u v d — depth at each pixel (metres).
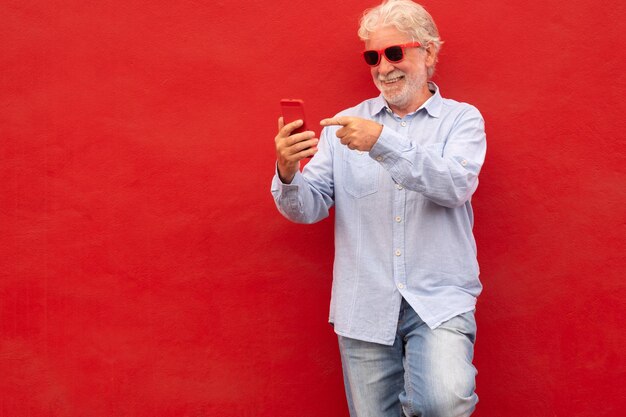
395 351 2.78
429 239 2.71
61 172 3.20
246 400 3.21
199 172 3.19
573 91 3.04
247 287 3.20
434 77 3.10
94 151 3.19
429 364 2.58
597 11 3.02
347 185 2.84
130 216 3.20
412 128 2.85
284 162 2.57
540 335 3.10
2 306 3.21
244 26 3.15
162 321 3.21
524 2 3.05
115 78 3.18
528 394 3.11
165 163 3.19
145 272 3.20
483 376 3.13
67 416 3.23
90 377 3.22
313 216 2.83
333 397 3.19
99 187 3.20
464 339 2.65
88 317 3.21
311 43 3.14
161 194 3.19
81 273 3.21
